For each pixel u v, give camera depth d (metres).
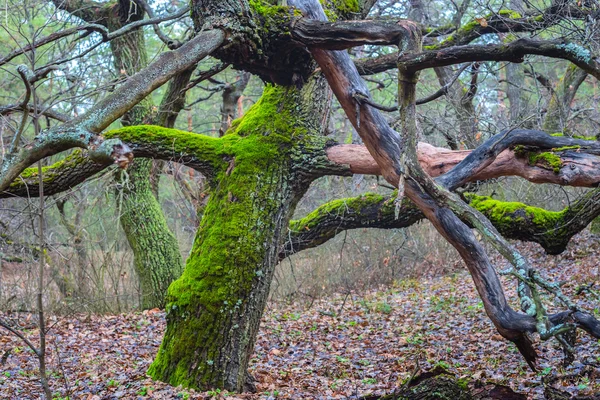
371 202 9.38
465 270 17.34
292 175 7.44
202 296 7.02
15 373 8.17
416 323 11.70
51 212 16.78
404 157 5.22
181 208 17.27
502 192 13.34
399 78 5.21
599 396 5.22
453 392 4.73
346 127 19.28
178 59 5.12
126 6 13.41
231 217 7.19
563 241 8.17
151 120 13.46
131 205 13.98
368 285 16.86
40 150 3.54
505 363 7.86
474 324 10.79
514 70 15.72
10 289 14.45
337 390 6.88
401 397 4.84
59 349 9.95
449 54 4.82
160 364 7.27
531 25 9.06
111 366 8.59
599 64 4.48
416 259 17.64
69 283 13.75
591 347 8.06
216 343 6.95
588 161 5.98
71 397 6.78
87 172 7.69
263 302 7.27
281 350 9.95
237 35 5.91
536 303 4.40
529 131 6.12
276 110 7.57
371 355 9.32
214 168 7.52
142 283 14.26
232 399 6.36
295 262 16.84
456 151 6.85
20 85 16.20
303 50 6.48
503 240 4.86
